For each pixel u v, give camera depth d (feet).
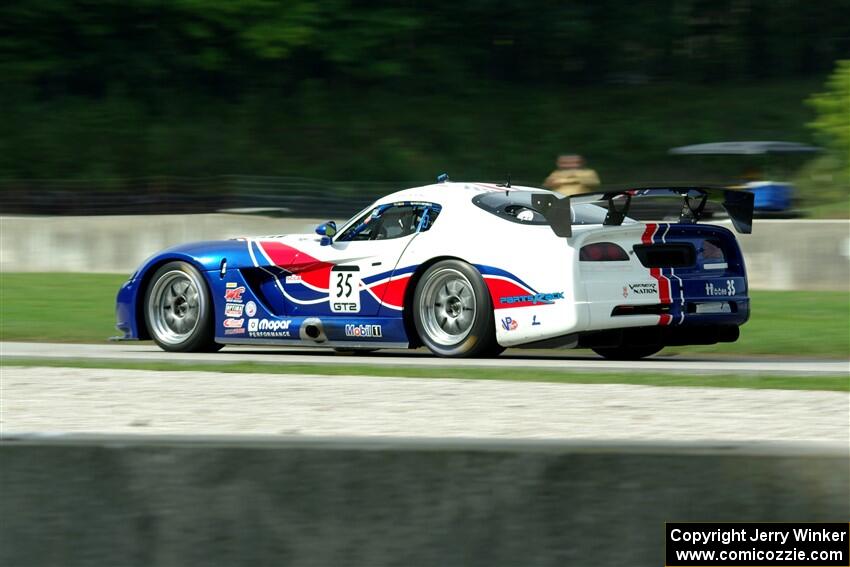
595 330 78.84
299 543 30.48
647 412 59.06
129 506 31.07
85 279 170.71
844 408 60.18
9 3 368.07
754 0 424.46
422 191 87.92
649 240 81.15
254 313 91.66
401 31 396.37
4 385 71.31
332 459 30.58
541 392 66.80
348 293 87.86
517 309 80.33
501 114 390.42
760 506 29.17
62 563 31.07
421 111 387.14
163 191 256.93
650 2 421.18
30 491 31.40
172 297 95.61
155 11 370.12
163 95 378.53
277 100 384.68
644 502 29.40
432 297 84.69
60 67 373.61
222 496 30.76
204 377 74.90
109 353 93.91
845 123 243.81
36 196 249.55
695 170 349.82
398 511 30.19
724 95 404.36
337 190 235.20
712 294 83.10
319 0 377.71
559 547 29.53
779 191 224.94
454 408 60.90
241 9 366.02
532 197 79.71
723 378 71.82
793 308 124.26
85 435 31.94
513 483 29.81
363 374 75.87
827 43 426.92
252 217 193.98
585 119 388.57
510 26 408.46
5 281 166.50
